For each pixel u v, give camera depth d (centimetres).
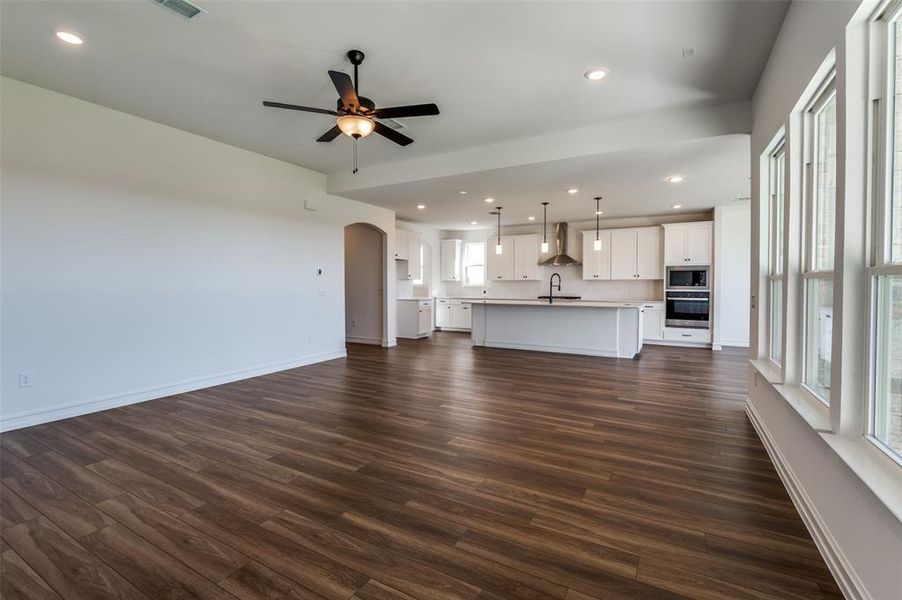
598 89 343
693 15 249
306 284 596
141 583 168
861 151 164
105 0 238
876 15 157
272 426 348
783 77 257
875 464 145
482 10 245
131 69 317
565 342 706
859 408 167
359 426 348
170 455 290
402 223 922
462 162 499
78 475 260
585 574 173
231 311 498
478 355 684
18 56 300
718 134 373
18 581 169
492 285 1012
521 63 303
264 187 531
